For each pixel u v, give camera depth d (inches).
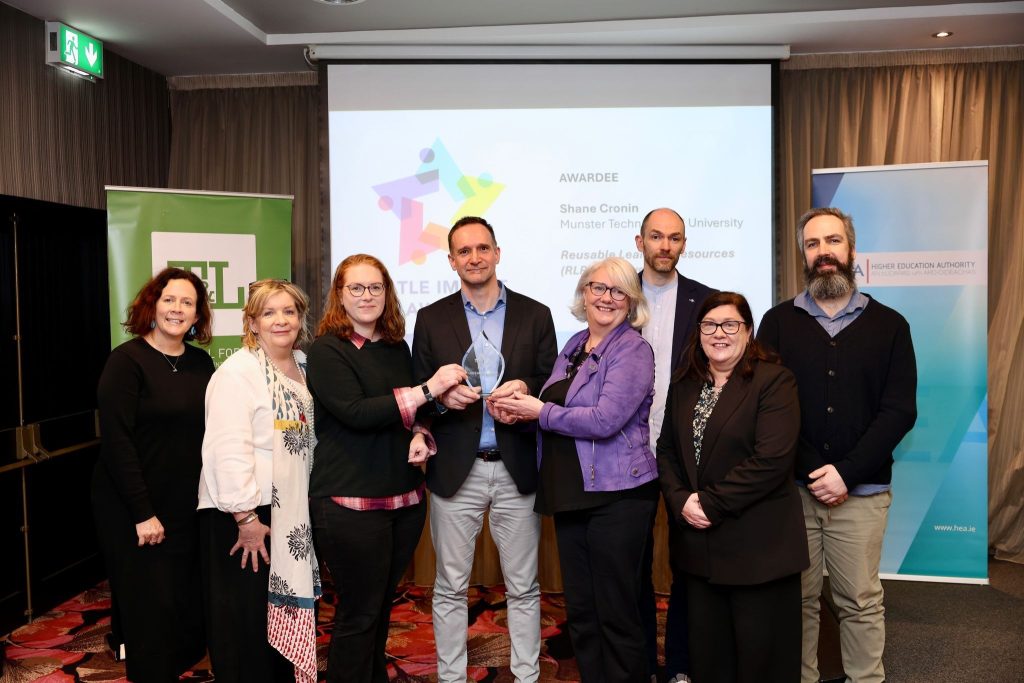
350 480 87.6
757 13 151.0
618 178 158.4
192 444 95.7
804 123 171.2
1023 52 164.7
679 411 88.7
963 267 143.2
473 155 159.0
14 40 137.3
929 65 168.1
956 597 140.5
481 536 151.9
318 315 171.8
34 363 137.2
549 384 93.7
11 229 132.5
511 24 155.8
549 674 110.9
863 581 97.4
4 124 135.0
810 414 97.7
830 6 147.7
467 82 159.0
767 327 104.8
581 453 88.4
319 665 112.4
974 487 146.0
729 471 83.1
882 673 100.1
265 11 147.6
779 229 160.1
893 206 144.3
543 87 158.6
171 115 183.2
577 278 158.6
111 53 163.6
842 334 97.3
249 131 181.0
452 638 99.0
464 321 98.6
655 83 158.9
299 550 87.6
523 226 158.9
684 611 99.1
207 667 112.7
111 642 123.2
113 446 90.2
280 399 88.9
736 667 85.5
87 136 155.4
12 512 131.7
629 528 88.2
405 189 159.6
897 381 95.2
